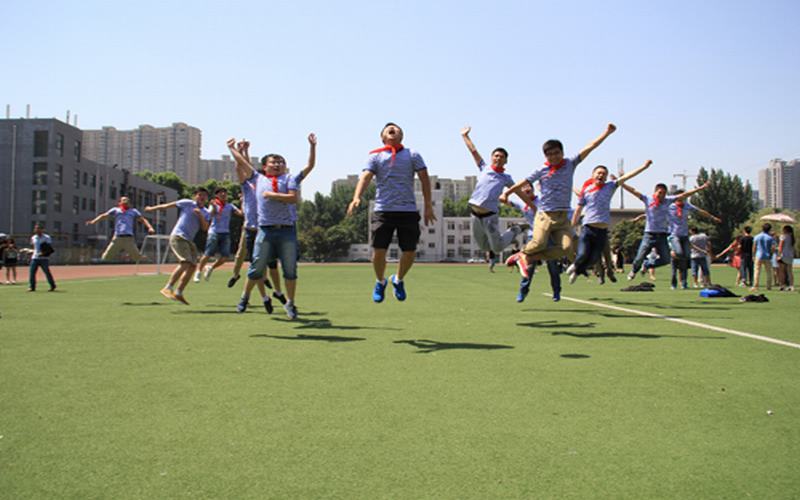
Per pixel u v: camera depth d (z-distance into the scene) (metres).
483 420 3.19
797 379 4.14
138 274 26.22
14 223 60.66
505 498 2.23
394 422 3.14
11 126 60.97
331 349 5.39
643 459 2.63
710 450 2.74
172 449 2.74
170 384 3.99
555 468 2.53
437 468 2.52
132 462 2.58
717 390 3.82
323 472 2.48
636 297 11.93
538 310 9.12
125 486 2.34
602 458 2.64
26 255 53.97
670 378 4.18
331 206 127.25
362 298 11.64
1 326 6.97
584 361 4.80
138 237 79.62
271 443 2.82
